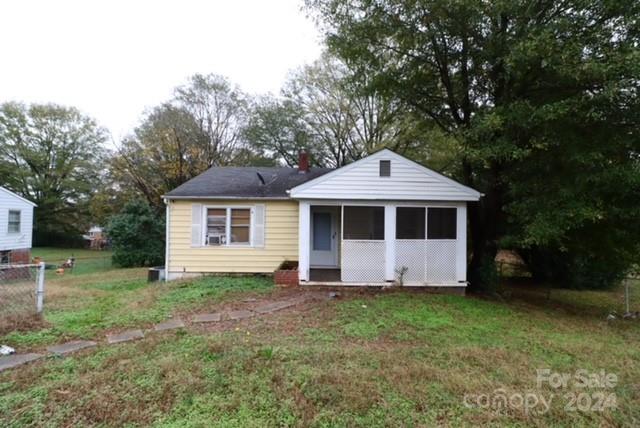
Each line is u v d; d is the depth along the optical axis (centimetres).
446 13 807
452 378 386
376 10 871
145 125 2283
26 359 429
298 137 2353
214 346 459
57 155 3109
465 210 951
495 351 484
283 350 450
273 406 324
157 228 1720
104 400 329
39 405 320
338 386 359
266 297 798
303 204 945
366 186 934
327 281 947
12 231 1650
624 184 684
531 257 1340
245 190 1142
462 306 768
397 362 429
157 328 558
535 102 807
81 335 522
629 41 655
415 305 743
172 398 335
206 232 1102
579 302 1018
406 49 929
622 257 845
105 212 2441
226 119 2547
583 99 673
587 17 695
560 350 507
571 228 791
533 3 715
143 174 2228
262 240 1109
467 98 995
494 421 312
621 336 619
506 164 902
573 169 741
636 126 704
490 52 816
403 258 941
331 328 571
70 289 916
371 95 1070
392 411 321
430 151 1756
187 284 948
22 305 663
